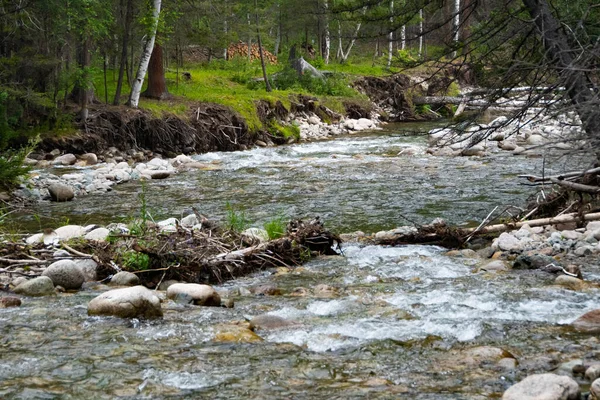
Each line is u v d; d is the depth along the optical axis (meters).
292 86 36.41
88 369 4.82
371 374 4.70
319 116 33.78
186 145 24.66
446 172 17.89
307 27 46.06
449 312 6.19
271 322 5.88
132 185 17.39
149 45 25.38
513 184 15.53
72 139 22.06
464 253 9.05
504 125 10.62
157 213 13.38
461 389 4.38
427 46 13.55
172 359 5.02
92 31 23.53
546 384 4.04
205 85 33.62
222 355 5.11
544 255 8.14
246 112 27.95
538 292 6.83
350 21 14.00
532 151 20.81
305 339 5.48
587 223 9.74
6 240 8.93
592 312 5.80
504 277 7.61
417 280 7.64
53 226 12.17
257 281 7.90
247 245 8.93
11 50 23.75
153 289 7.62
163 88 28.02
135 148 23.64
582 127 7.85
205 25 35.09
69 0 22.77
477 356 4.93
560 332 5.52
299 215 12.68
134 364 4.92
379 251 9.39
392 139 28.16
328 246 9.35
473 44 11.88
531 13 11.07
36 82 23.36
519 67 10.20
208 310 6.43
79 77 22.56
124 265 7.91
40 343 5.38
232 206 13.83
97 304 6.17
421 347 5.24
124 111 23.98
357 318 6.07
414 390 4.38
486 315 6.07
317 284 7.68
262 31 36.03
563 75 9.17
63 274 7.36
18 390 4.46
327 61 46.69
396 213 12.62
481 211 12.54
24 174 15.49
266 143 27.78
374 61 46.59
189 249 8.23
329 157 22.41
